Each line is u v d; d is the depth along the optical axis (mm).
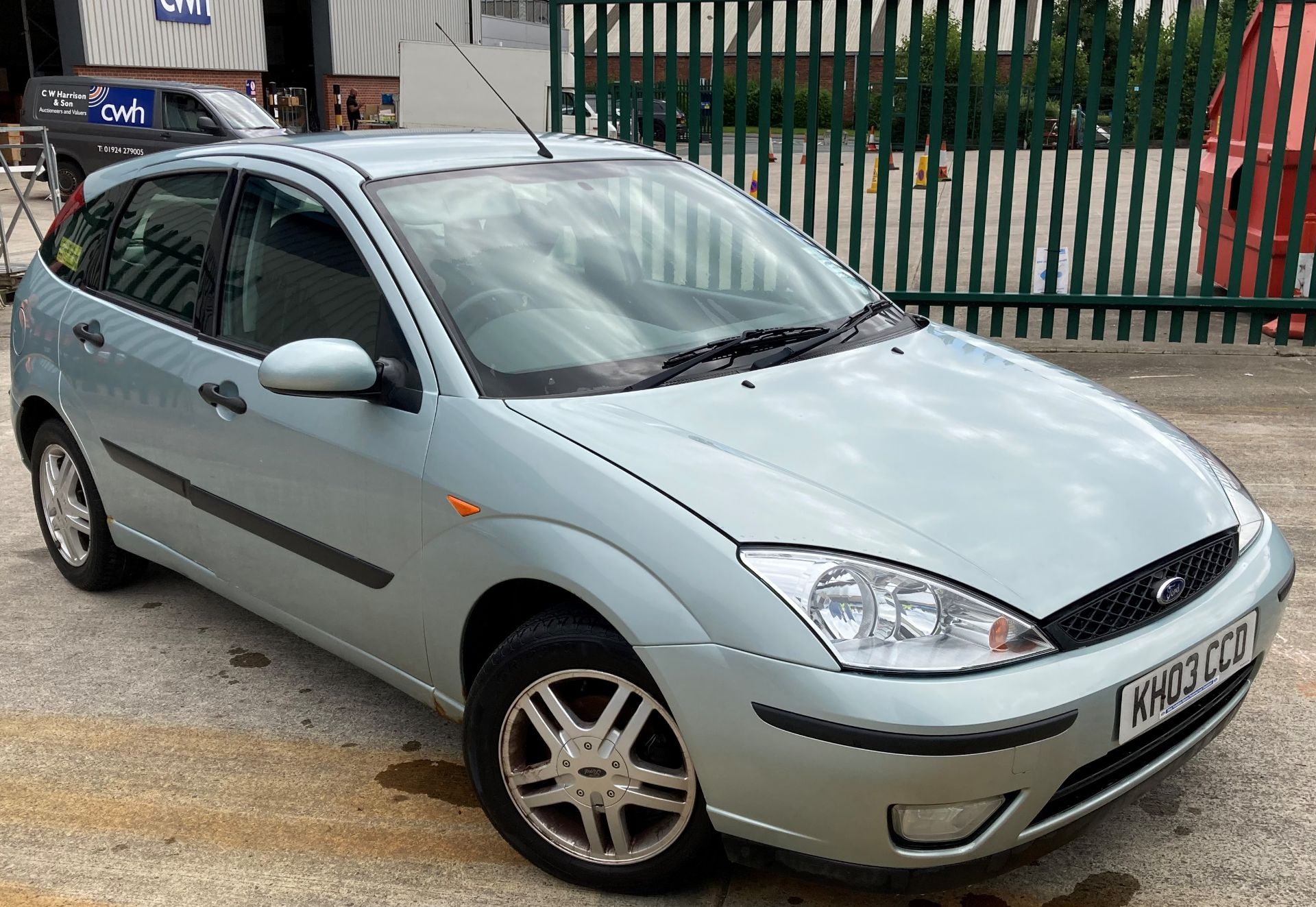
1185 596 2363
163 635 3980
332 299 2992
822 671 2076
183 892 2635
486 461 2535
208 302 3402
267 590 3293
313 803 2973
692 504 2277
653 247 3291
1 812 2961
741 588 2156
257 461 3123
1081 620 2188
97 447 3879
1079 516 2383
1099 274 7508
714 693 2166
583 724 2465
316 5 35406
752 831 2223
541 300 2930
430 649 2770
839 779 2082
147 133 17750
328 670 3717
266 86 37188
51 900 2619
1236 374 7062
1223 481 2787
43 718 3428
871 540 2207
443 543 2621
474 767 2646
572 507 2365
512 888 2611
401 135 3633
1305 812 2816
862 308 3467
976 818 2107
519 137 3691
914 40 7246
